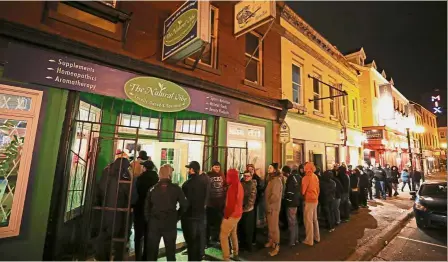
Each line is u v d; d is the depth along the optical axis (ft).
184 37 14.96
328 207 20.74
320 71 36.40
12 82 11.70
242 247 16.42
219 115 19.79
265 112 24.50
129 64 15.10
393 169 41.01
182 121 21.77
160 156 19.29
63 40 12.70
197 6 14.25
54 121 12.60
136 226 13.34
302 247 16.71
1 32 11.10
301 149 30.76
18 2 11.91
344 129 36.73
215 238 17.48
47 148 12.28
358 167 32.76
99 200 12.96
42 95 12.41
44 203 11.94
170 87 16.89
